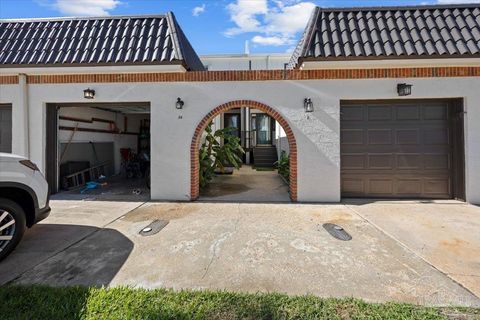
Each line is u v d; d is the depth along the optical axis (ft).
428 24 22.93
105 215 19.44
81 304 8.86
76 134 32.53
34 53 23.95
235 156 39.11
